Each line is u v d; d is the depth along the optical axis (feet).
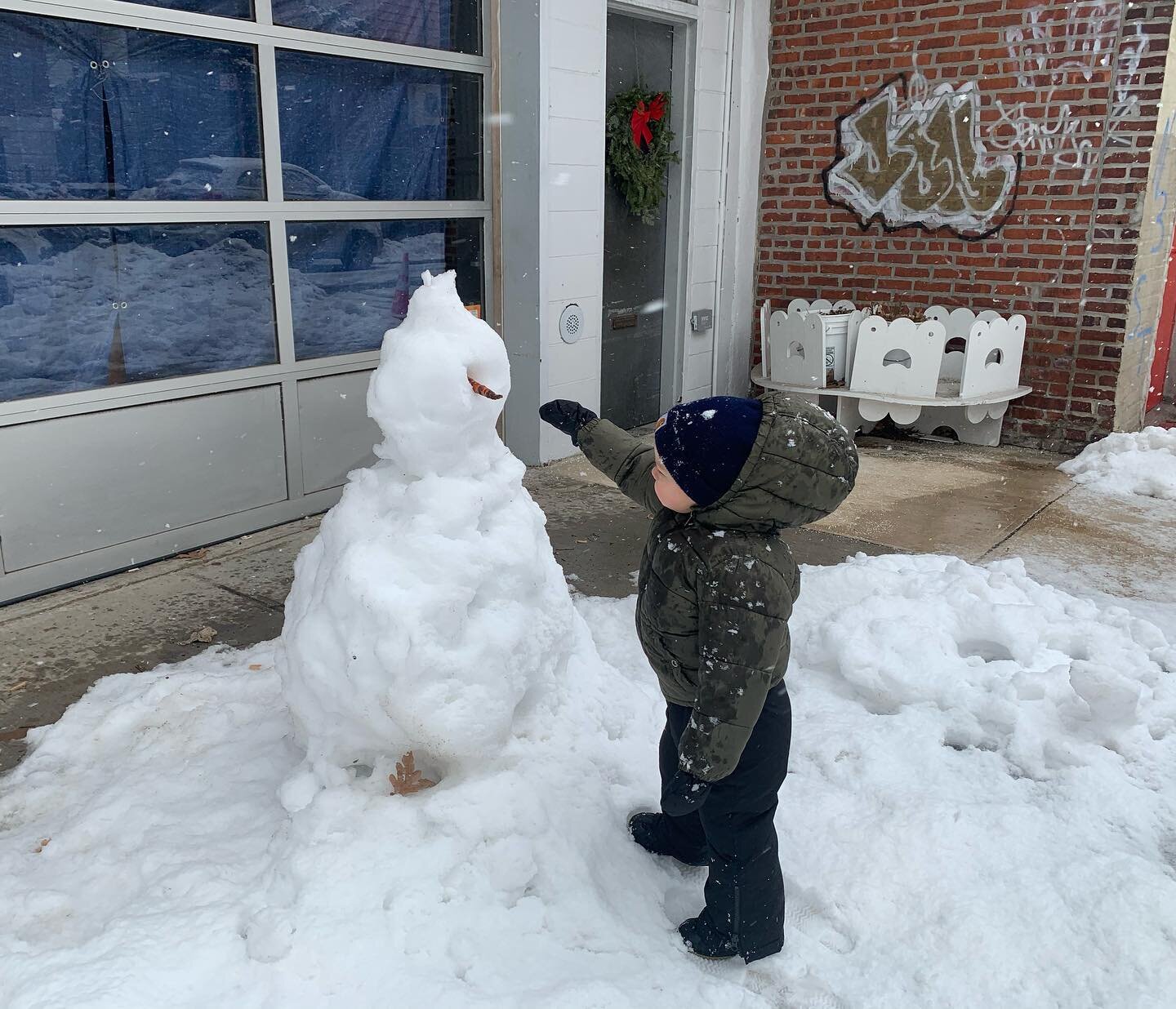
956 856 8.49
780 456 6.16
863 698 11.43
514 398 20.66
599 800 8.43
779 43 24.67
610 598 14.17
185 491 15.19
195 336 14.98
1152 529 17.67
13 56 12.42
